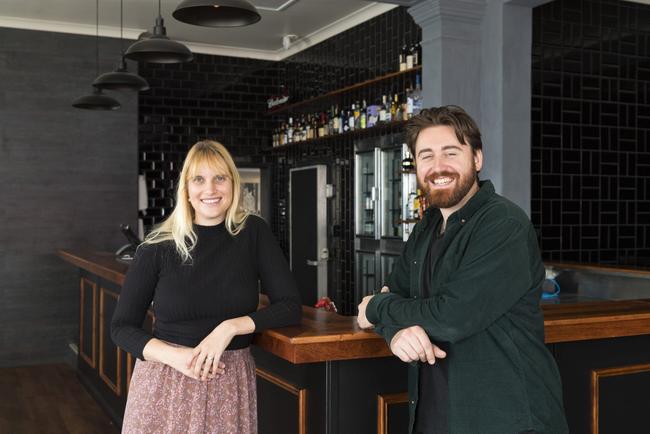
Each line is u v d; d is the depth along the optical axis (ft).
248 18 10.60
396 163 19.19
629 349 8.66
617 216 17.34
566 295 15.12
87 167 21.80
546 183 16.47
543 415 5.50
